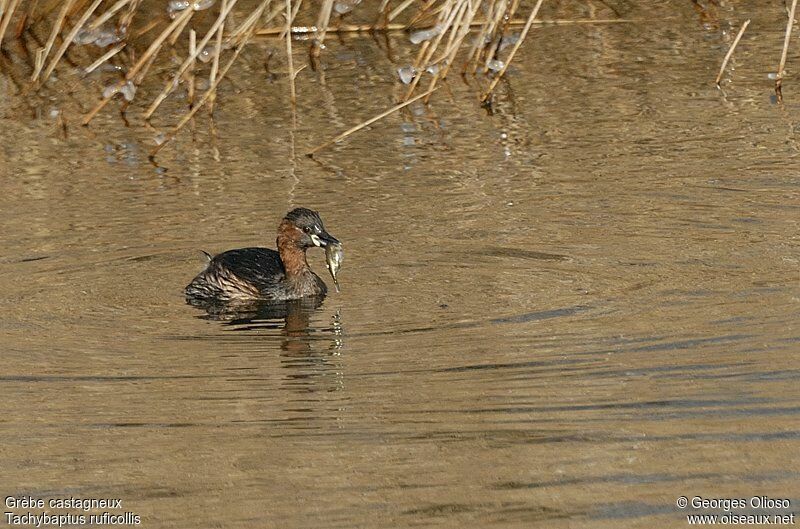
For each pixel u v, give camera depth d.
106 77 23.30
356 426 10.91
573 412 10.95
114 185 17.95
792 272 14.04
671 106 20.69
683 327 12.67
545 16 26.41
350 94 22.11
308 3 26.05
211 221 16.55
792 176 17.30
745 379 11.39
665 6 26.92
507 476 9.93
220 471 10.19
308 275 14.52
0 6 23.00
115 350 12.80
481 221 16.25
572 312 13.25
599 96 21.41
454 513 9.40
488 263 14.91
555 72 22.94
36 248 15.61
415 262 15.06
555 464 10.07
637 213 16.27
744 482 9.66
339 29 25.70
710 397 11.07
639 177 17.59
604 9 26.78
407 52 24.44
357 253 15.45
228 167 18.69
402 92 22.14
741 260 14.50
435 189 17.52
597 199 16.84
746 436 10.35
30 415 11.29
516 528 9.12
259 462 10.33
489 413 10.99
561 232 15.77
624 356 12.04
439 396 11.37
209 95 20.69
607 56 23.69
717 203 16.47
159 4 25.95
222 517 9.45
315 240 14.45
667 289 13.76
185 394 11.66
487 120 20.52
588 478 9.84
